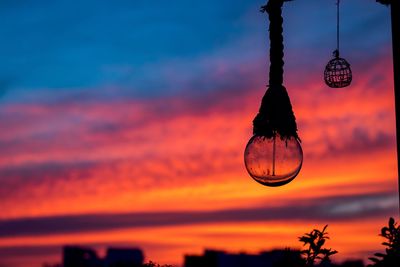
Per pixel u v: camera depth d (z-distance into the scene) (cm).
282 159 180
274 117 180
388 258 204
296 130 182
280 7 184
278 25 183
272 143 180
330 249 231
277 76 182
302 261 231
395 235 210
